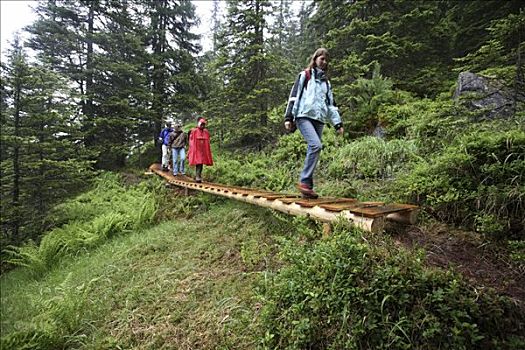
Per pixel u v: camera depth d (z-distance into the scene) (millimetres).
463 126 5172
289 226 4422
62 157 10117
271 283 3100
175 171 10750
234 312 3154
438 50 9750
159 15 16422
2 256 7918
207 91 16156
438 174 4078
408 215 3395
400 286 2236
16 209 8375
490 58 5477
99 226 7395
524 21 4668
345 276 2482
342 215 3332
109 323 3693
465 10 8930
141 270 4883
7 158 9016
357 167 5980
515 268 2785
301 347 2342
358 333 2184
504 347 2020
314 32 12258
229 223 5637
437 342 2035
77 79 13219
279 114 10227
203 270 4285
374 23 9297
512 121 4461
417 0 9656
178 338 3125
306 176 4309
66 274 5789
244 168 9172
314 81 4145
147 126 15594
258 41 11680
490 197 3346
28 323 3930
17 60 8414
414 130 6113
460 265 2852
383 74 9914
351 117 8531
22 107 8711
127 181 12508
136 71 14625
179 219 7406
